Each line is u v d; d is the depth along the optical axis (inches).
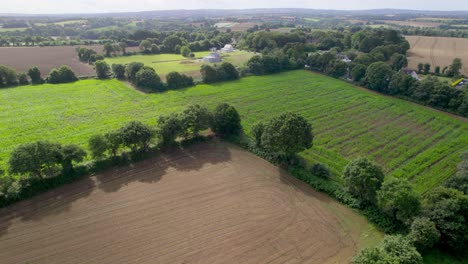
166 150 2292.1
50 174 1833.2
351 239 1488.7
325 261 1358.3
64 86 3786.9
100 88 3757.4
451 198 1408.7
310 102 3476.9
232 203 1734.7
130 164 2090.3
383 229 1537.9
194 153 2281.0
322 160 2198.6
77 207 1664.6
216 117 2460.6
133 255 1364.4
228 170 2070.6
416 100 3553.2
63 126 2645.2
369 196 1632.6
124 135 2034.9
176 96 3548.2
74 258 1342.3
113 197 1755.7
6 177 1688.0
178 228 1533.0
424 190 1877.5
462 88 3430.1
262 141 2105.1
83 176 1926.7
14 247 1391.5
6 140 2354.8
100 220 1573.6
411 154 2331.4
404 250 1182.9
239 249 1411.2
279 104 3388.3
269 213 1658.5
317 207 1715.1
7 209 1624.0
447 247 1387.8
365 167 1659.7
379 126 2861.7
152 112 3031.5
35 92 3501.5
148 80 3727.9
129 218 1593.3
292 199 1782.7
